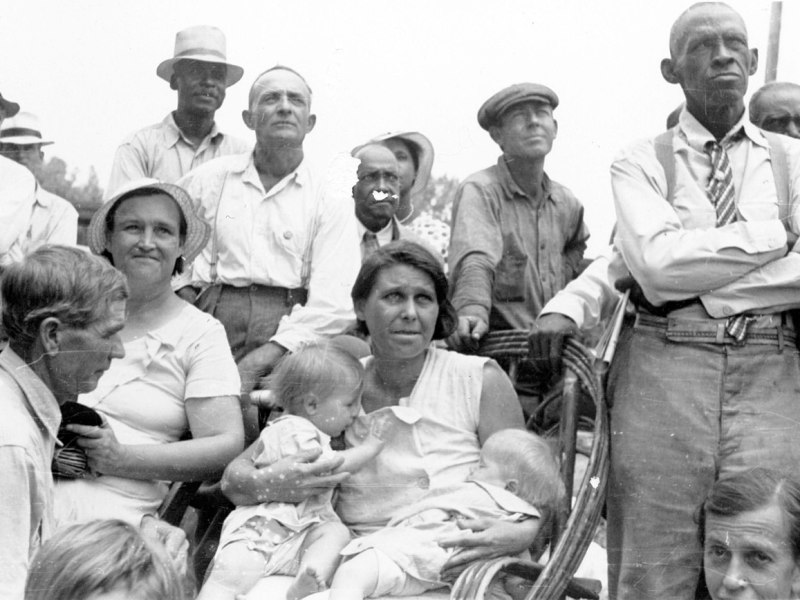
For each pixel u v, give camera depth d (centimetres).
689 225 380
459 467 363
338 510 362
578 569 370
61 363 322
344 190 425
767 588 338
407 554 338
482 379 375
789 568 338
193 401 369
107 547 266
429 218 457
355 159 431
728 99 386
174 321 378
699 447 360
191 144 443
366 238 431
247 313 404
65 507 343
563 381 389
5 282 322
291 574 344
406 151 448
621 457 366
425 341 375
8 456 300
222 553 342
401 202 450
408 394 375
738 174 384
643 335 377
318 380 361
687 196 382
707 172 385
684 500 359
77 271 323
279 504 349
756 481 344
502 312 427
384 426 365
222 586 338
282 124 415
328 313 403
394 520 353
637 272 374
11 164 425
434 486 357
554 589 332
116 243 377
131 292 377
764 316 367
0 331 332
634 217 379
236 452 364
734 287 366
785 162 384
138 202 379
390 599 335
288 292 408
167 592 267
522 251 430
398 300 373
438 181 455
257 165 419
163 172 441
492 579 333
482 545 340
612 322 381
